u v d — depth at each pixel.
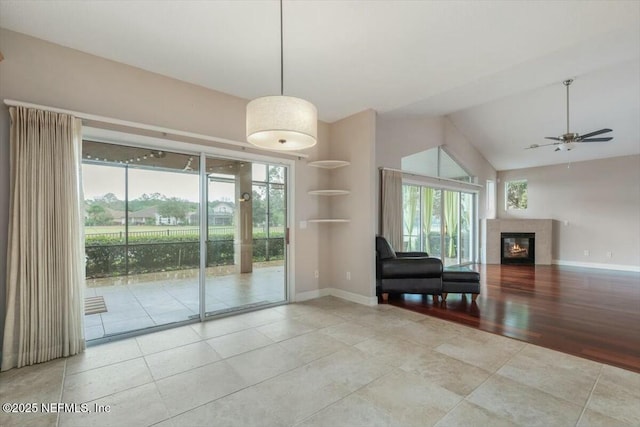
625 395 2.04
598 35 2.78
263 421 1.79
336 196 4.68
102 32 2.52
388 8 2.21
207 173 3.65
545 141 6.91
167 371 2.37
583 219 7.55
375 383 2.20
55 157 2.56
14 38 2.50
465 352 2.70
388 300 4.43
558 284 5.48
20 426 1.75
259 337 3.04
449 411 1.88
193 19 2.35
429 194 6.70
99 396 2.04
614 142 6.57
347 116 4.49
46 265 2.52
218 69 3.14
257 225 4.09
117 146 3.13
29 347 2.45
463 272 4.29
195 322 3.48
